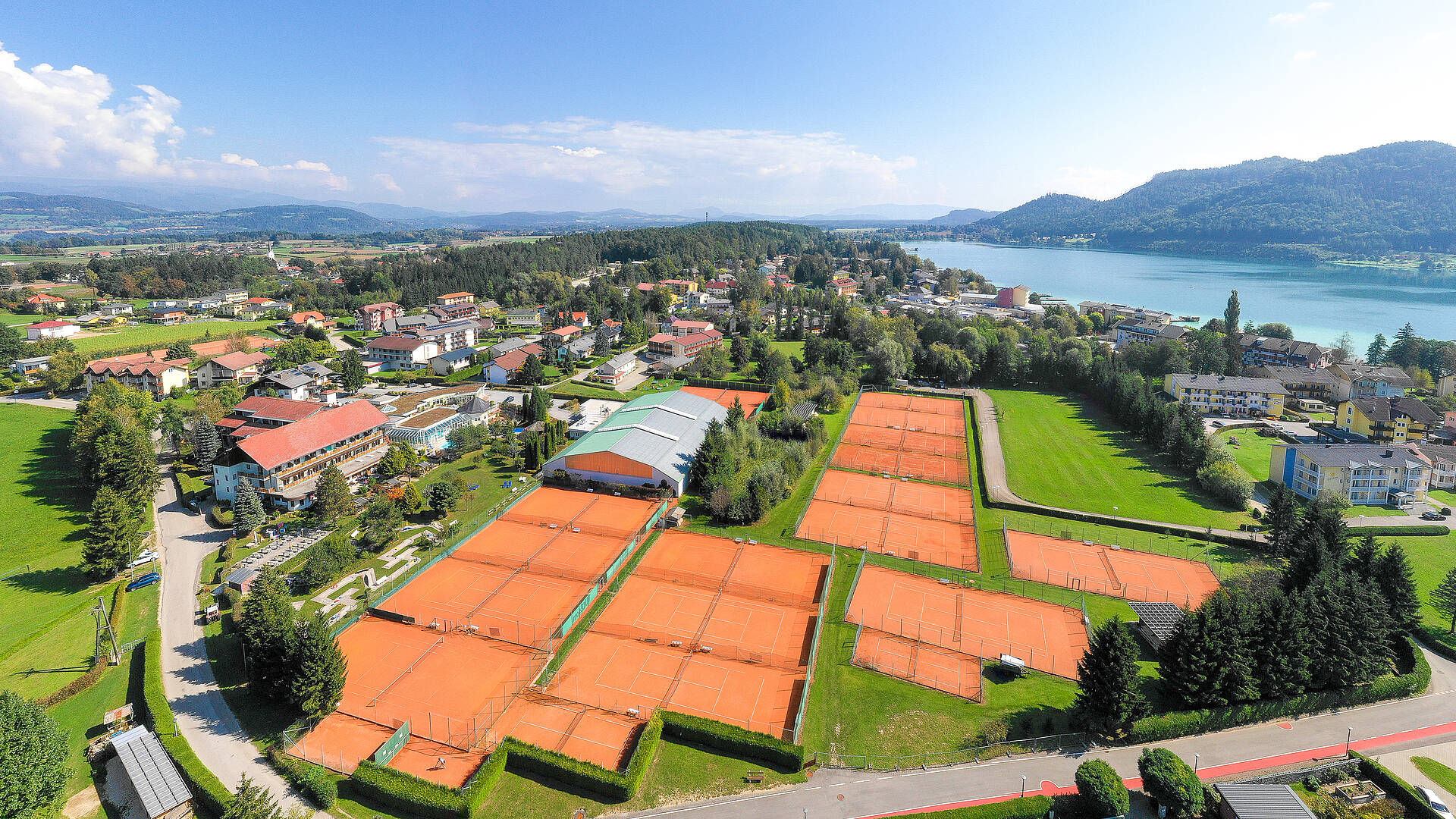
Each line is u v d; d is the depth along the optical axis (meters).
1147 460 129.38
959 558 92.12
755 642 72.69
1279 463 115.31
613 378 180.00
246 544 90.94
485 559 89.69
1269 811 47.66
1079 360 180.12
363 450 116.44
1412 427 131.12
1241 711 59.69
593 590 79.81
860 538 97.44
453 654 69.88
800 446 122.75
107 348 186.50
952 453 134.62
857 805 51.78
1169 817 49.75
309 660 58.34
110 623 74.00
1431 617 76.19
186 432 121.88
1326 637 62.69
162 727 57.41
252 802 46.47
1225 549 93.75
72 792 52.97
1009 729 59.88
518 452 122.94
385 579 83.44
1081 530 100.00
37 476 110.31
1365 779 54.06
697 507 106.56
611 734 59.00
